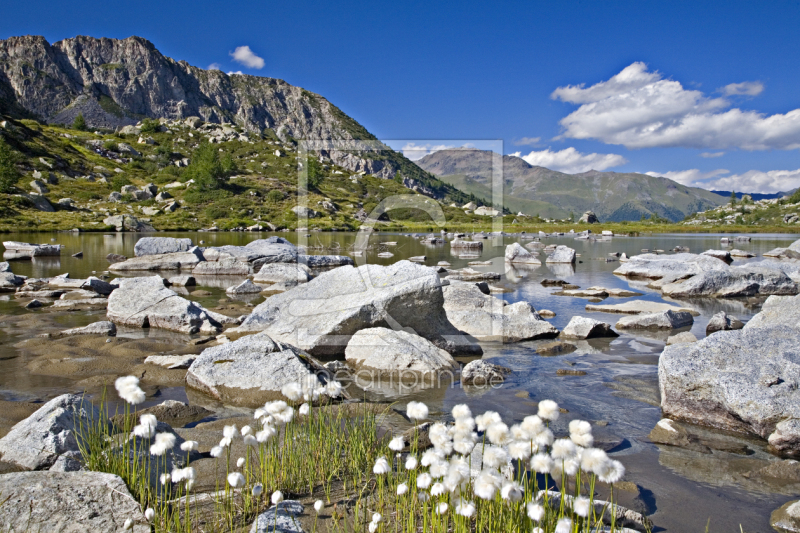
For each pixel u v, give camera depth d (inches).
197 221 2605.8
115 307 440.8
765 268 650.2
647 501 167.5
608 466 104.3
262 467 166.4
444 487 115.6
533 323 415.8
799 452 204.4
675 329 439.8
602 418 242.7
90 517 131.2
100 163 3695.9
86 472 147.3
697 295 619.8
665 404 246.8
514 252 1048.8
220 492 156.6
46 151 3464.6
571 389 285.4
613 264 1031.6
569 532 102.1
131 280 478.0
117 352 342.0
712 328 422.3
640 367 328.8
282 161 4045.3
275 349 290.2
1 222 2028.8
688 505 165.0
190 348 359.6
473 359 347.6
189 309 427.2
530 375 311.6
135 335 394.6
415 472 151.1
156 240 946.1
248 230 2378.2
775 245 1647.4
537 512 104.3
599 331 412.5
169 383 288.8
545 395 275.3
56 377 290.8
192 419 238.7
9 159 2869.1
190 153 4448.8
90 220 2343.8
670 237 2301.9
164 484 146.4
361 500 156.0
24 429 180.7
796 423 207.8
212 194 3090.6
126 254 1119.0
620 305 519.2
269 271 737.0
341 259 512.7
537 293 636.1
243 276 825.5
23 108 6781.5
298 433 193.8
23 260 986.7
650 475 185.9
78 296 552.4
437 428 125.3
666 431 221.3
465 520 129.3
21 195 2573.8
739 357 244.1
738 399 225.9
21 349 347.6
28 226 2055.9
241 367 279.0
